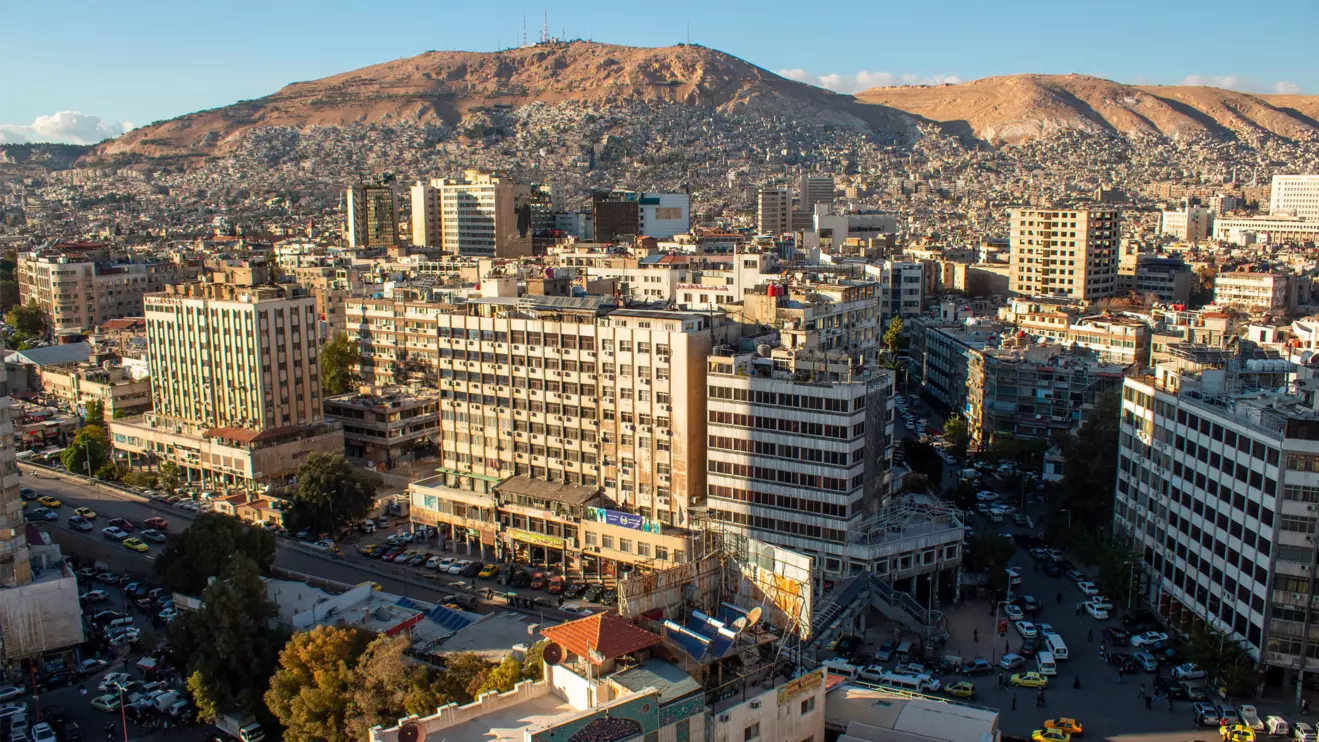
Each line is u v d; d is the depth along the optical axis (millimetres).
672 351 192000
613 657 87500
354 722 127875
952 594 190500
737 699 88625
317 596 173625
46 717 153625
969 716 99875
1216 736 141625
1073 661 165250
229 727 150000
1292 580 148500
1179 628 174750
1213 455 164375
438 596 192625
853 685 118375
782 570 98312
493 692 89438
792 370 183875
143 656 172750
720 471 188750
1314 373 177125
